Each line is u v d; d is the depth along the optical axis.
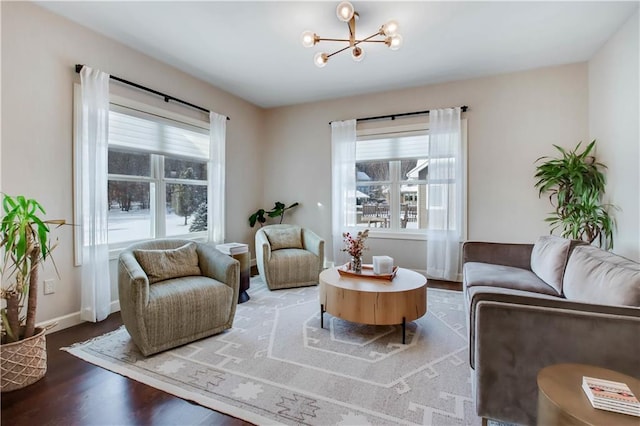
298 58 3.39
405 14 2.58
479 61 3.47
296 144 5.04
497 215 3.87
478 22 2.70
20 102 2.35
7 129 2.29
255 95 4.60
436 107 4.13
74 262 2.69
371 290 2.38
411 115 4.27
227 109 4.45
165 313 2.17
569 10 2.53
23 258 1.84
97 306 2.72
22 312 2.33
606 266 1.74
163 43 3.06
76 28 2.69
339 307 2.47
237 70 3.70
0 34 2.25
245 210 4.85
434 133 4.02
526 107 3.72
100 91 2.76
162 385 1.80
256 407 1.62
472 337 1.70
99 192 2.74
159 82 3.43
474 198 3.97
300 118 4.99
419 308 2.46
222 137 4.16
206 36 2.93
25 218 1.82
